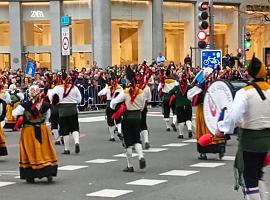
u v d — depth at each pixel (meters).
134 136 11.84
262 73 7.11
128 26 39.66
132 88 11.78
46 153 10.78
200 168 12.10
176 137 17.97
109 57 38.50
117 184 10.48
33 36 39.75
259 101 6.99
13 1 39.53
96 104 29.00
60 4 39.16
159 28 40.47
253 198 7.07
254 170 7.08
